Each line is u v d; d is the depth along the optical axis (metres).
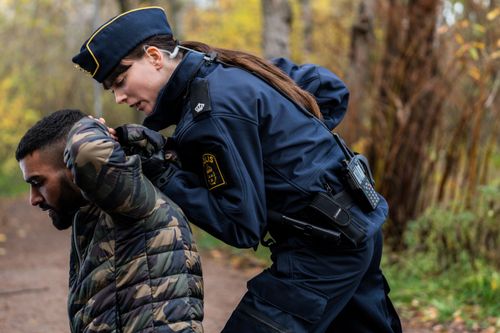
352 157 2.11
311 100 2.12
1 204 13.12
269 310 1.99
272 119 1.99
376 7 6.21
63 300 4.98
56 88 18.27
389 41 6.08
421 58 5.83
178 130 1.97
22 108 14.48
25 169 1.86
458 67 5.53
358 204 2.07
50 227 10.30
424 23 5.82
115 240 1.78
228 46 14.89
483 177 5.27
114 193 1.68
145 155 1.92
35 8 17.84
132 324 1.74
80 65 2.06
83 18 18.95
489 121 5.42
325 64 6.89
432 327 4.29
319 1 14.14
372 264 2.24
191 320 1.77
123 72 2.04
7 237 9.11
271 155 1.99
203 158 1.93
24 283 5.59
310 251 2.04
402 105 5.95
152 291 1.75
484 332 4.14
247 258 6.89
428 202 5.94
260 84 2.04
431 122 5.79
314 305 1.99
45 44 18.25
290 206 2.01
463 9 5.52
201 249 7.49
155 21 2.06
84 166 1.66
